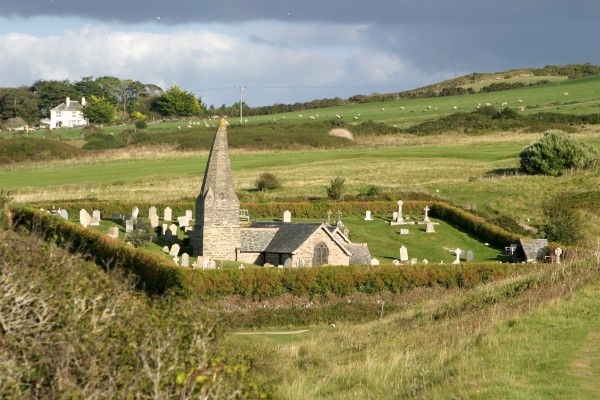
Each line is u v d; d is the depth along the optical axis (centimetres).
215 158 8381
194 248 8444
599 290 4275
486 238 9519
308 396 3084
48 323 2675
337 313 6519
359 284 7088
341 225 9350
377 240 9544
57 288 2884
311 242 8212
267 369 3694
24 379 2342
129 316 2670
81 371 2312
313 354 4103
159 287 6569
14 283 2769
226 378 2442
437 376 3116
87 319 2669
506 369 3058
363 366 3488
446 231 9906
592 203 10206
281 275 6906
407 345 3988
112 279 3144
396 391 3050
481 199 10969
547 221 9462
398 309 6600
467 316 4394
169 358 2392
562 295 4262
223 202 8331
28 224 8088
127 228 8825
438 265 7294
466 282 7219
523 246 8275
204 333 2619
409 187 11750
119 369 2341
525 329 3647
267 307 6738
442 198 10988
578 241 8762
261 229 8512
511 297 4644
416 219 10369
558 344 3353
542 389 2786
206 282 6650
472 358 3253
